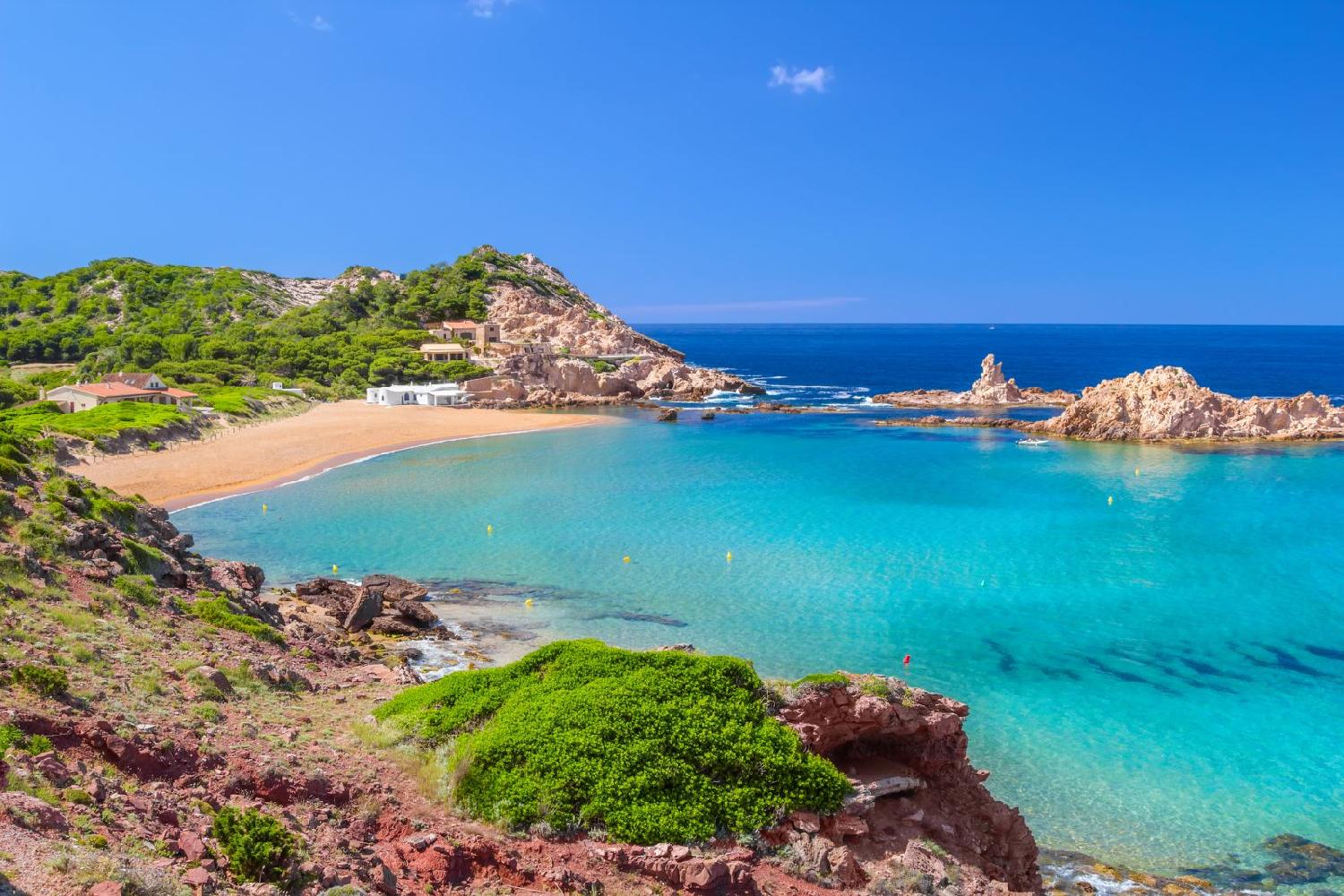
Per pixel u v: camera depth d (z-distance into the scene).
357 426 123.44
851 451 108.75
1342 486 85.25
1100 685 40.84
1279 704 38.97
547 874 20.14
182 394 124.44
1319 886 26.72
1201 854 28.36
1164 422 116.44
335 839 19.22
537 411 155.50
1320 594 53.19
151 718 22.27
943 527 69.38
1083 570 57.81
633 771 23.31
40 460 75.94
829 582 55.44
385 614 47.47
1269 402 119.25
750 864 21.59
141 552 38.12
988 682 41.00
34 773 17.02
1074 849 28.48
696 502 78.62
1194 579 56.00
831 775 23.98
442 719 26.41
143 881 14.21
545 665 28.66
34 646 24.50
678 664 27.00
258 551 62.22
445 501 78.69
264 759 21.97
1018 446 112.31
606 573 57.22
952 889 21.77
